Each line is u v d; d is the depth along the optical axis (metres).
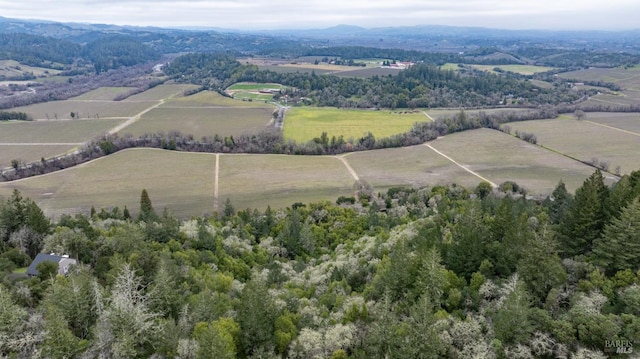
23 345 51.38
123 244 78.69
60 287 58.12
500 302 54.34
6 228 91.81
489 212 97.44
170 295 61.91
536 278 57.53
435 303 56.53
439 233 81.50
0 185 156.38
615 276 55.88
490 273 63.19
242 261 93.25
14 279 69.44
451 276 61.59
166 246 87.00
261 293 57.44
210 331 46.06
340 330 52.00
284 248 105.31
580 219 67.38
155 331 52.97
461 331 49.91
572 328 47.94
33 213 91.44
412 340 46.97
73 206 140.00
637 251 57.72
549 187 148.88
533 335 48.75
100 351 50.34
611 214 66.81
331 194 151.25
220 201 146.25
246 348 53.53
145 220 113.19
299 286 76.88
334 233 113.94
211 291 70.00
